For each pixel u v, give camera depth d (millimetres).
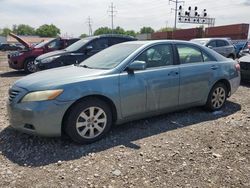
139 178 3412
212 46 15867
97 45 10648
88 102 4305
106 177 3436
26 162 3832
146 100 4867
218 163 3781
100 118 4488
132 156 3967
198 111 6059
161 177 3432
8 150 4191
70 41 13688
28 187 3248
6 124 5223
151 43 5098
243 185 3279
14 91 4324
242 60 9328
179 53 5406
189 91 5445
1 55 35094
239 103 6781
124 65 4703
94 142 4441
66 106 4113
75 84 4203
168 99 5160
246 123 5328
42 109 3996
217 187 3240
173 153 4055
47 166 3717
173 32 45219
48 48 13359
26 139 4527
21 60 13062
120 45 5523
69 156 3980
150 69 4945
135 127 5086
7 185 3287
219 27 37875
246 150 4176
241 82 9672
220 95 6082
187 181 3352
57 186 3260
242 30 35312
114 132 4852
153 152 4086
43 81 4242
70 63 10133
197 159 3885
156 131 4910
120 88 4543
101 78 4426
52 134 4148
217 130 4965
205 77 5656
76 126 4238
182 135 4730
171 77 5121
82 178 3418
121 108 4617
